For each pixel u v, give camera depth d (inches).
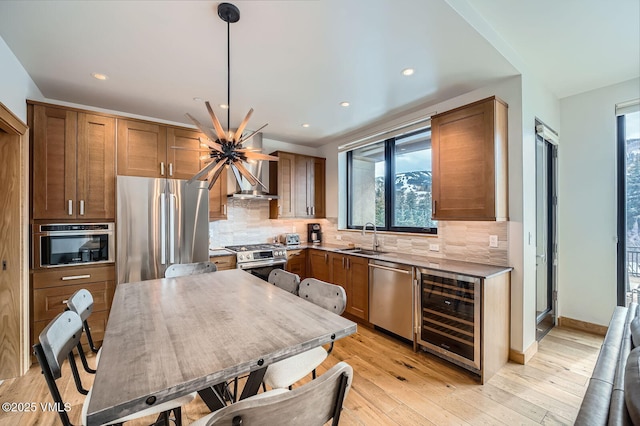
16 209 91.0
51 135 104.1
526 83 99.9
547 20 77.7
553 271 131.6
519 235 97.7
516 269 98.7
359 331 128.5
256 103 122.6
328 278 156.5
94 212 111.9
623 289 116.3
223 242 166.6
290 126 155.2
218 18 68.9
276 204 172.2
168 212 123.7
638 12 74.0
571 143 127.7
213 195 145.6
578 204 126.2
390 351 109.1
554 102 125.8
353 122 148.1
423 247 130.1
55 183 104.7
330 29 73.6
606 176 119.2
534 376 90.4
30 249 99.8
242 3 63.9
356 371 94.7
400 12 67.2
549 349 108.4
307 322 56.2
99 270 111.8
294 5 64.6
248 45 80.4
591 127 122.3
